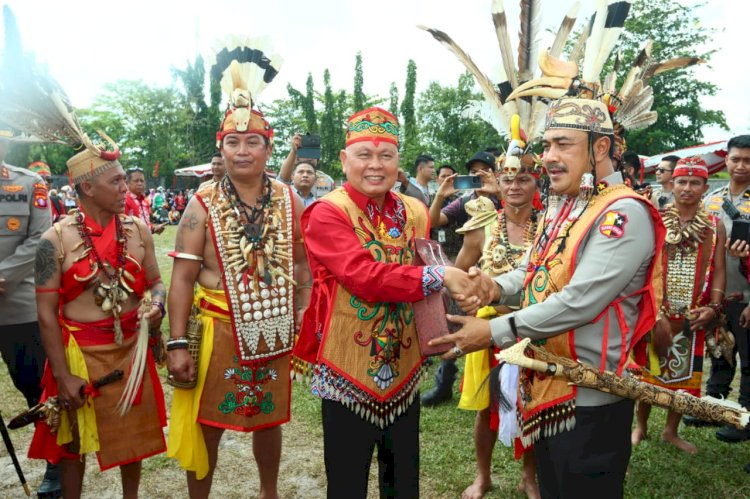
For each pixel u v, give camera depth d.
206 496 2.79
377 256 2.12
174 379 2.63
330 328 2.09
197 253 2.68
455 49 2.56
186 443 2.67
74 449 2.61
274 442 2.95
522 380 2.03
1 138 3.21
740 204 4.20
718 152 8.69
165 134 42.16
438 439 3.84
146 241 2.87
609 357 1.83
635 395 1.77
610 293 1.72
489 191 3.36
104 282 2.65
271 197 2.84
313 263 2.18
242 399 2.72
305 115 36.12
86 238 2.60
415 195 5.96
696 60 2.23
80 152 2.62
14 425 2.45
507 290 2.12
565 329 1.76
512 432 2.78
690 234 3.56
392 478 2.26
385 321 2.12
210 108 45.81
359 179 2.08
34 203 3.39
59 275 2.55
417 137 28.39
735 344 4.09
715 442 3.83
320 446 3.75
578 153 1.84
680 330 3.61
